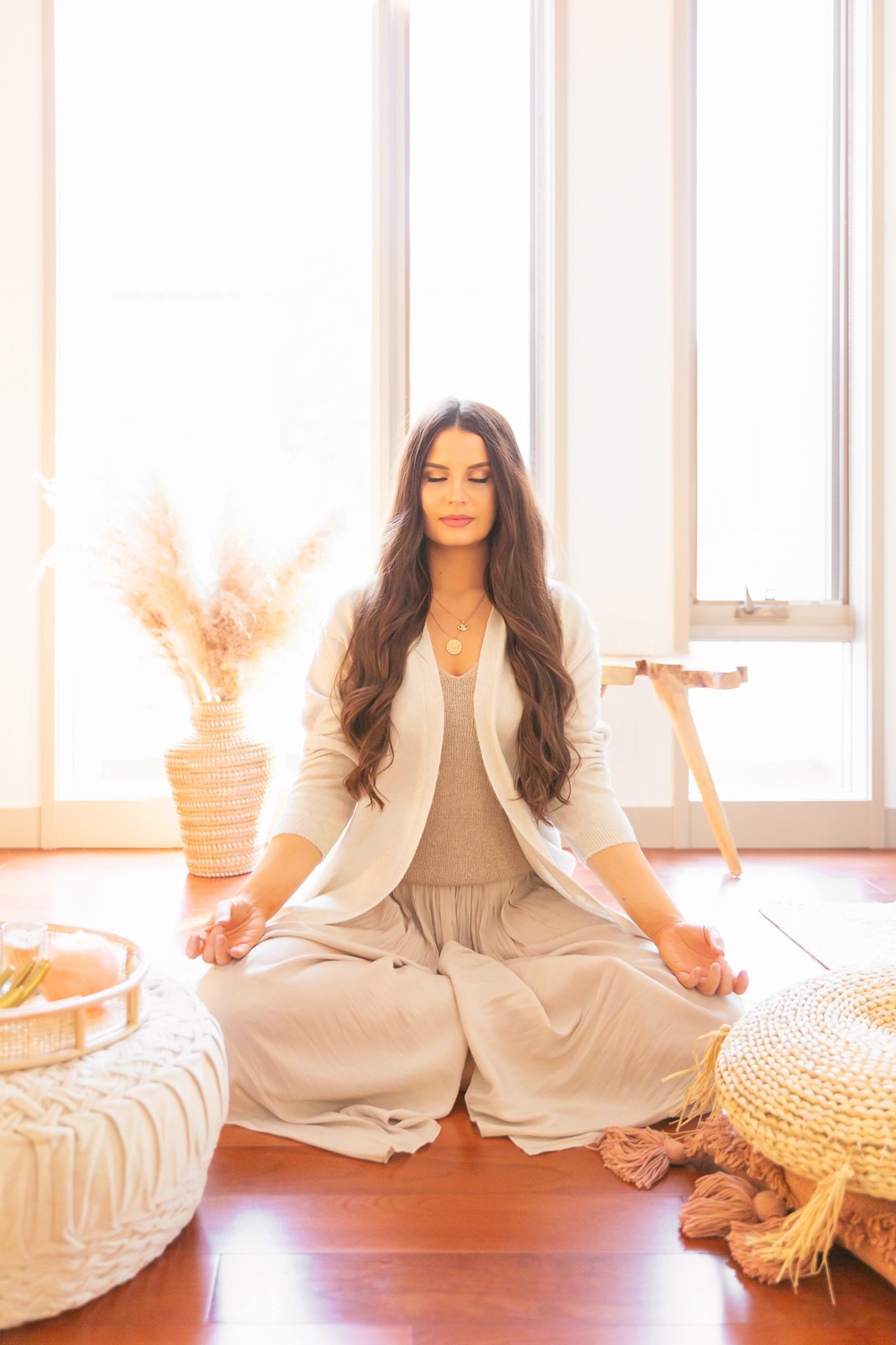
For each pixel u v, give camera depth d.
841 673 3.31
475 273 3.26
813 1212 0.99
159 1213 1.00
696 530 3.27
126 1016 1.07
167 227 3.20
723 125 3.24
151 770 3.27
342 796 1.59
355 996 1.36
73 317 3.15
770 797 3.21
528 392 3.29
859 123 3.17
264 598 2.76
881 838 3.16
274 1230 1.11
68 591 3.15
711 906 2.47
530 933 1.55
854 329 3.22
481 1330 0.96
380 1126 1.33
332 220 3.23
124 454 3.10
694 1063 1.36
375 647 1.54
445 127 3.25
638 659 2.91
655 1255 1.08
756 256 3.26
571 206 3.10
